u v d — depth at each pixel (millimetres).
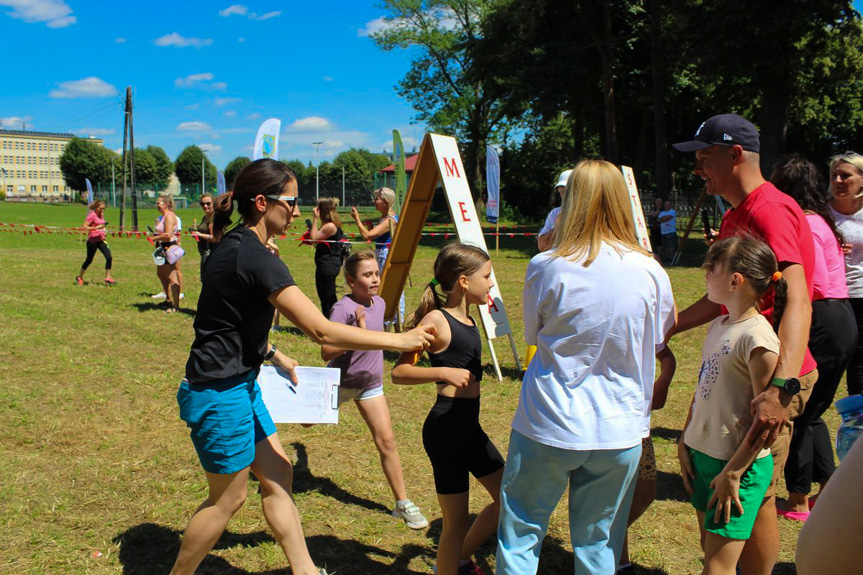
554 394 2209
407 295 12672
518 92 28250
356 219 8188
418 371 2855
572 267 2189
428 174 6922
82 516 3771
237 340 2590
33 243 23328
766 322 2471
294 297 2529
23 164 142500
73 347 7832
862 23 20531
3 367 6820
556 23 28125
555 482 2285
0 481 4180
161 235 10148
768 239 2625
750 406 2473
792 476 3748
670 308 2289
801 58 19797
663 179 24906
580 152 31359
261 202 2643
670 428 5395
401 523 3830
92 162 101750
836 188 4000
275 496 2789
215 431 2588
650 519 3881
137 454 4715
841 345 3412
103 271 15305
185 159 119375
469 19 40594
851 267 4051
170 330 8992
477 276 2986
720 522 2473
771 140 20391
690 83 28609
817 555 1115
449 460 2863
